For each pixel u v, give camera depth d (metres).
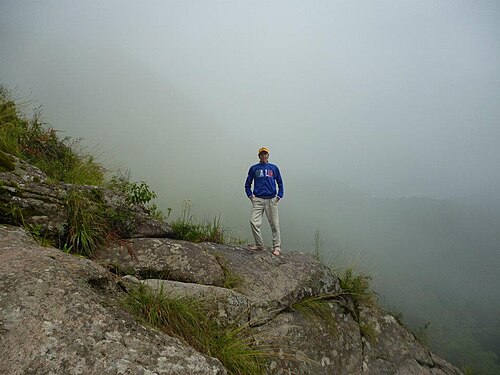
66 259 2.97
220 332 3.74
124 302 2.95
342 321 5.91
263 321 4.65
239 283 5.20
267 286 5.42
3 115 6.39
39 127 7.53
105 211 5.16
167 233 5.96
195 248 5.55
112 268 4.42
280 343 4.51
